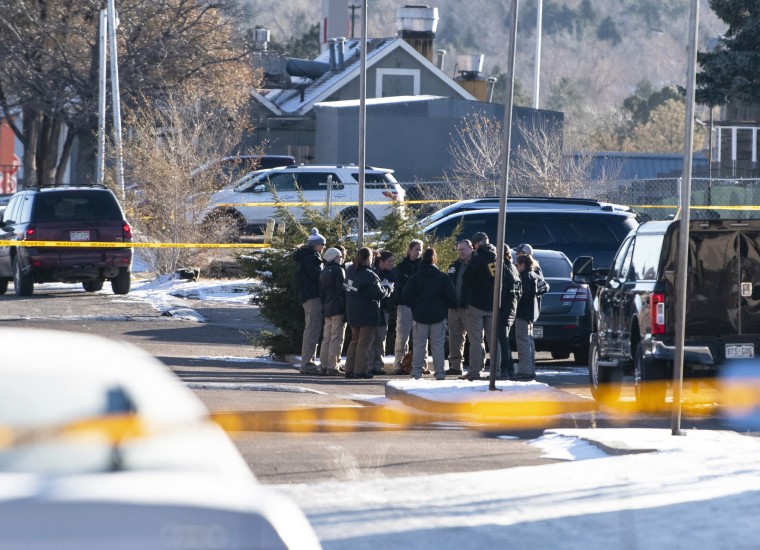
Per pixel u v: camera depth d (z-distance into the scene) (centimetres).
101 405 1349
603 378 5631
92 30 17962
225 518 1223
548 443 4044
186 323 8662
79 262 9950
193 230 11562
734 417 4912
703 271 4956
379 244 7719
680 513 2855
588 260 5994
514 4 4950
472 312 6175
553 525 2742
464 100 17088
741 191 13988
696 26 3981
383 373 6794
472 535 2653
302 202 8000
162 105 17250
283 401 5125
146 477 1259
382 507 2920
